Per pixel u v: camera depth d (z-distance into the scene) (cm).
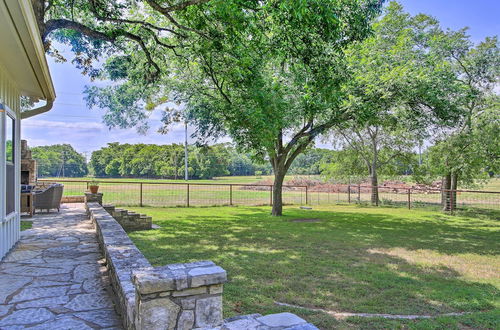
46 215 942
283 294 431
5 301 318
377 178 1998
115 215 903
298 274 521
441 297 432
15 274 402
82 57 895
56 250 525
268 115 923
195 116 1070
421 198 2119
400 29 1380
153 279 211
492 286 485
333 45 747
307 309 380
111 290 349
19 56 398
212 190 2386
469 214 1470
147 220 947
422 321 352
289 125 1131
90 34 721
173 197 1981
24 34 313
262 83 911
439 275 539
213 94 1138
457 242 839
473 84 1442
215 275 228
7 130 508
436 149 1499
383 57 1130
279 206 1323
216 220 1148
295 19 604
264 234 885
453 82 1070
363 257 652
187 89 1103
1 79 461
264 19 718
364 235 904
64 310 298
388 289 460
